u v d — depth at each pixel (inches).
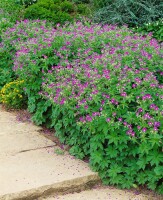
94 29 188.7
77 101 136.6
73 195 122.1
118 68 138.3
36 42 171.2
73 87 139.0
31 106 169.5
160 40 224.2
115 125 124.3
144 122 121.2
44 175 125.3
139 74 137.5
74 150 139.9
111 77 136.1
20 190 116.1
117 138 125.1
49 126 163.9
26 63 166.2
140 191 126.1
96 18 256.8
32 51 166.2
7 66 198.8
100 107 131.6
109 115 127.5
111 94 131.2
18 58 167.2
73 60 161.2
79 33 180.2
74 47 169.6
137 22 247.8
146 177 124.6
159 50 159.3
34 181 121.4
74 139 141.3
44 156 138.4
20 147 144.3
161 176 121.7
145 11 251.4
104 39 171.3
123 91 132.6
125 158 128.6
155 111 122.3
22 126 164.2
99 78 136.0
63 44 169.5
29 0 290.7
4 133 156.3
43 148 144.7
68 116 140.7
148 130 120.8
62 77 147.3
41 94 153.9
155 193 125.3
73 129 141.5
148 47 160.1
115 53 151.6
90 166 131.3
